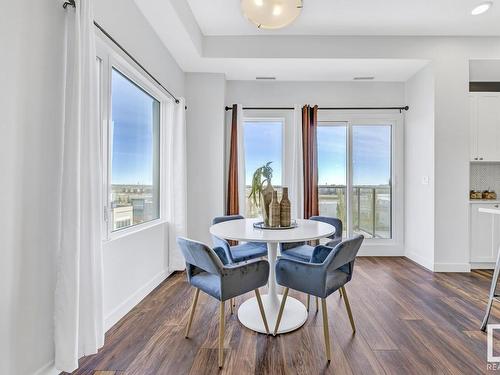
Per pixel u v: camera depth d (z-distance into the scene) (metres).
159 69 2.85
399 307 2.39
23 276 1.31
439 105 3.33
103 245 1.95
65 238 1.40
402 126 4.05
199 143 3.72
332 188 4.14
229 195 3.89
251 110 4.09
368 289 2.79
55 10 1.47
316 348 1.79
